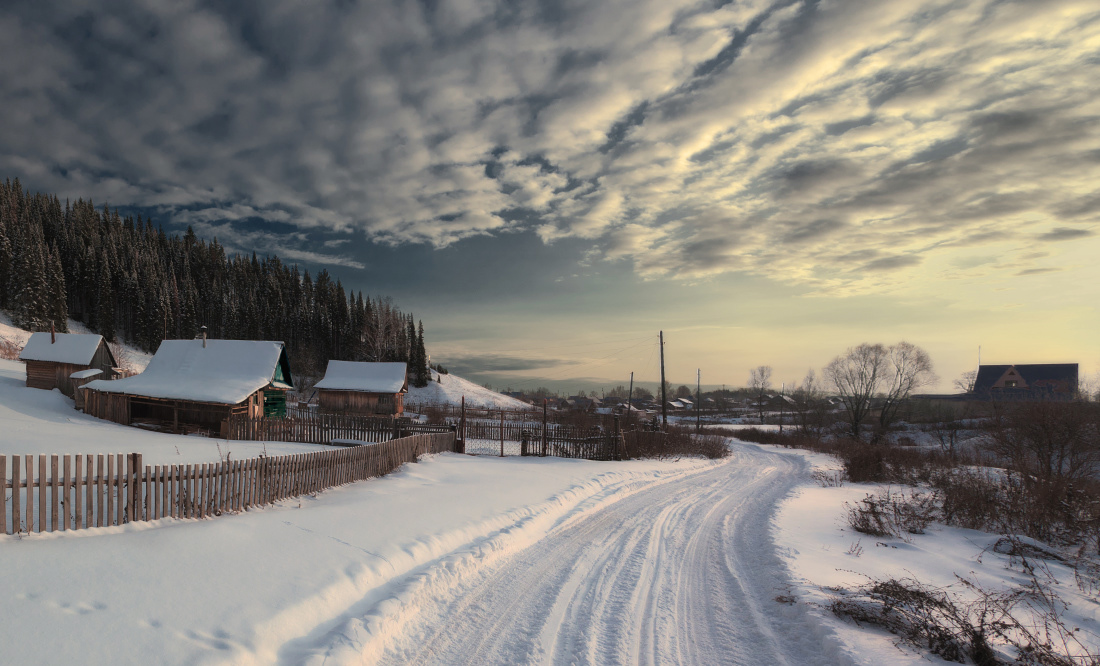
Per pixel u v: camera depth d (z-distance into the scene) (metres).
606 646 5.48
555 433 25.41
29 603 4.82
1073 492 11.72
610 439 24.77
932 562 8.91
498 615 6.23
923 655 5.21
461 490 13.16
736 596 7.08
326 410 46.44
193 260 129.25
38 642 4.26
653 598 6.95
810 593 6.90
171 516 8.23
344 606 5.95
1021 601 6.85
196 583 5.82
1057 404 19.70
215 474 9.02
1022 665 4.97
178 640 4.63
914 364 53.38
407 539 8.41
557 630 5.85
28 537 6.43
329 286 127.19
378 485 13.13
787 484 20.17
